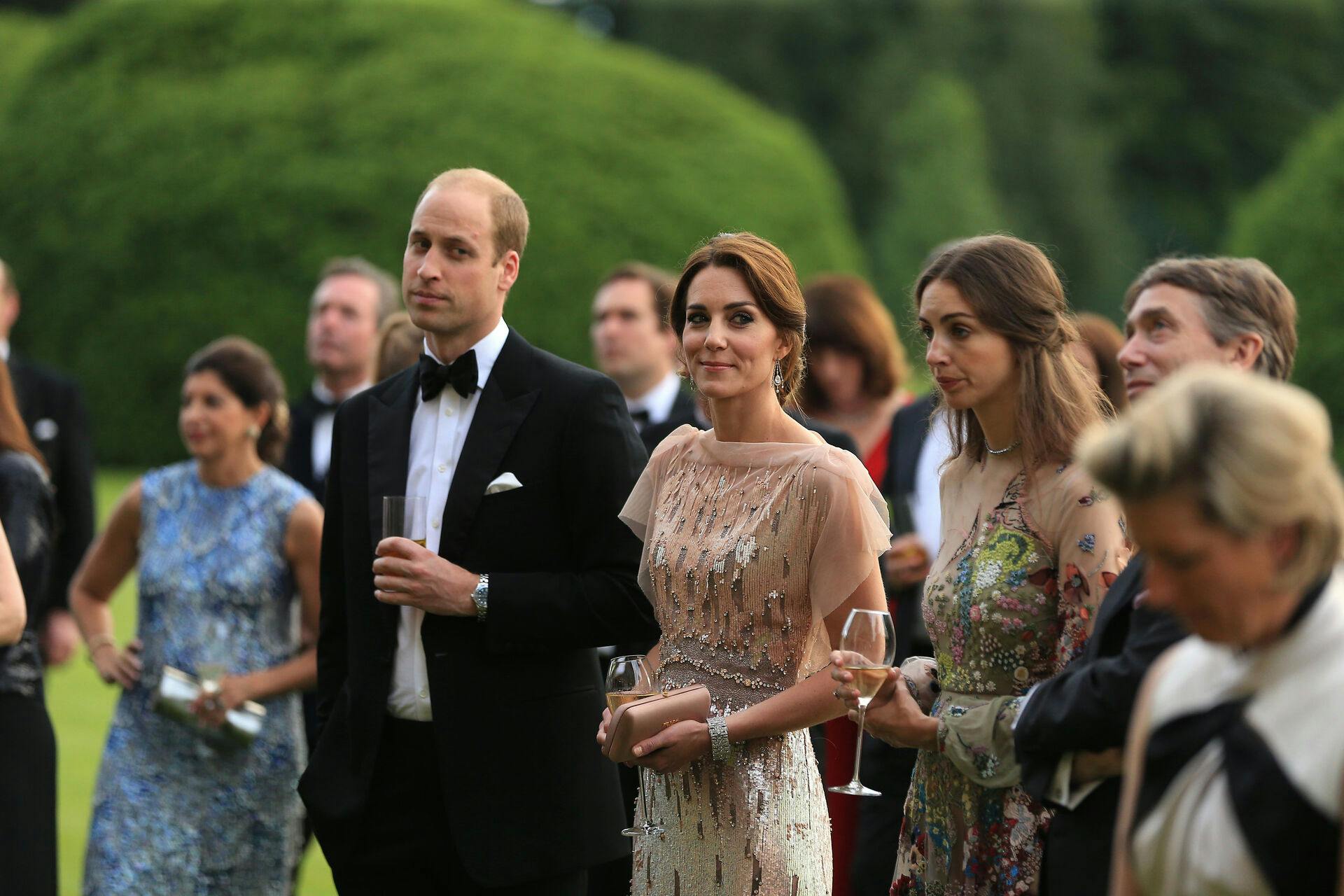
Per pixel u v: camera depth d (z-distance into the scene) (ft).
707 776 31.45
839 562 31.17
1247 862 17.83
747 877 30.89
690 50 354.33
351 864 36.42
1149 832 18.98
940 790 30.37
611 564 36.27
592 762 36.78
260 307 195.42
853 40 359.87
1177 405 17.43
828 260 214.28
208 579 46.42
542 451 36.81
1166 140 385.50
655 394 56.70
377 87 199.52
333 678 38.78
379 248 194.80
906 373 57.67
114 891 44.16
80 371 203.10
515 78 200.34
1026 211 362.94
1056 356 29.91
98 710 91.04
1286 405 17.22
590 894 45.57
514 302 191.21
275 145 198.29
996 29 368.89
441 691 35.65
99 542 49.16
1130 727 24.56
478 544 36.40
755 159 210.38
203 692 44.29
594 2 382.83
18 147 209.67
